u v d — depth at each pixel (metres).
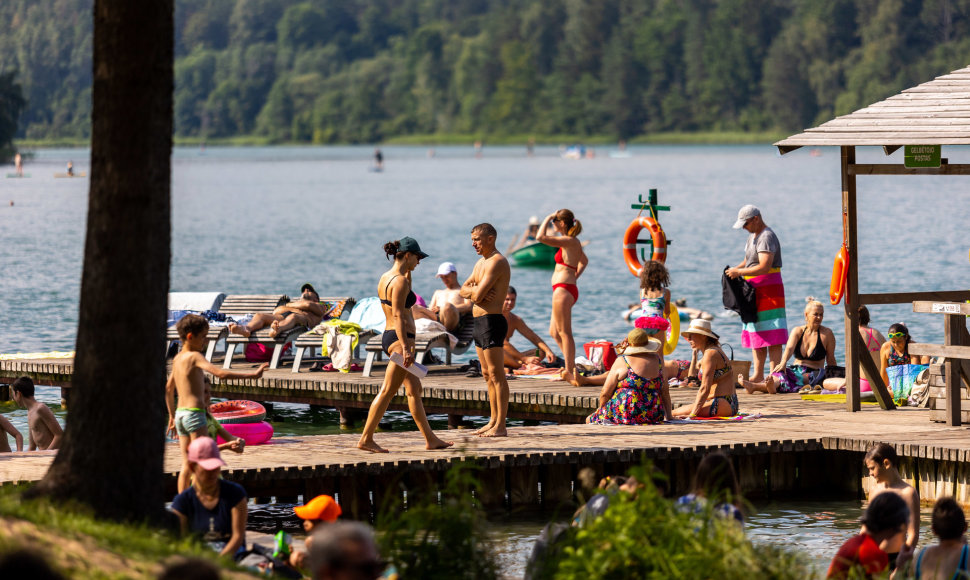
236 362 40.75
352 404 35.31
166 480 23.50
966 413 28.38
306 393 36.25
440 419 36.88
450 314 38.53
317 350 45.31
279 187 199.38
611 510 15.30
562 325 34.16
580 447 26.08
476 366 36.72
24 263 80.88
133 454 17.19
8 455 25.31
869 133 29.19
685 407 30.45
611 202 151.75
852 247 30.30
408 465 24.67
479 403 33.53
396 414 38.06
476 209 143.12
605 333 51.62
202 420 21.62
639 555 14.76
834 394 33.12
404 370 25.45
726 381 30.05
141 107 17.08
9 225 113.81
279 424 36.22
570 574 14.94
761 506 26.20
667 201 151.12
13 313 57.88
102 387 17.09
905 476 25.98
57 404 39.12
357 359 40.00
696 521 15.25
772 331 34.16
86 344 17.19
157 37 17.12
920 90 30.36
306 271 78.69
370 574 11.87
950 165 29.91
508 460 25.16
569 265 34.19
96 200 17.14
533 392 32.88
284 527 24.95
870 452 21.33
